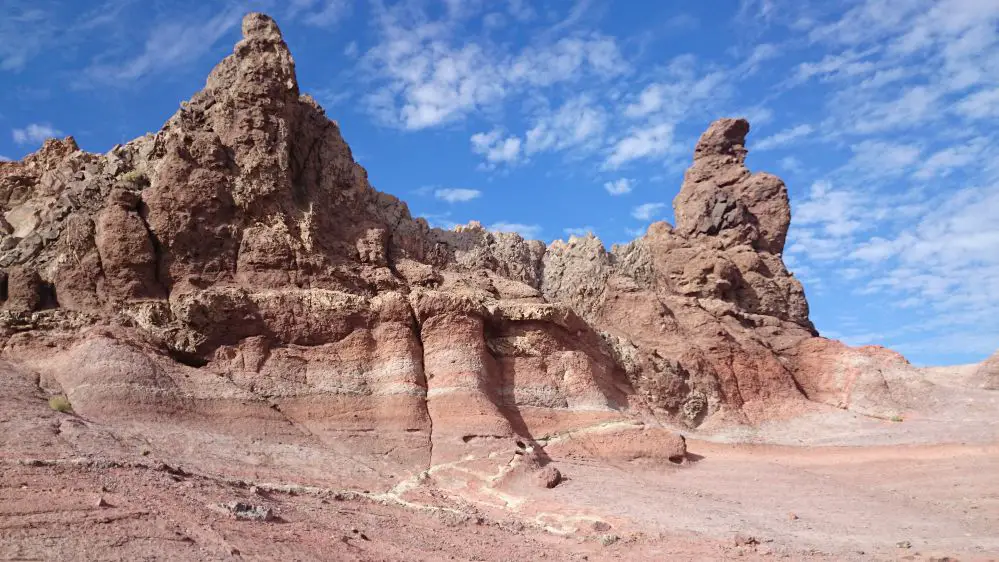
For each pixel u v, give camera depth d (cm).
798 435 5800
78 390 3678
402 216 6156
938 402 6019
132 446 3344
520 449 4231
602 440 4725
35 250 4694
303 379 4322
